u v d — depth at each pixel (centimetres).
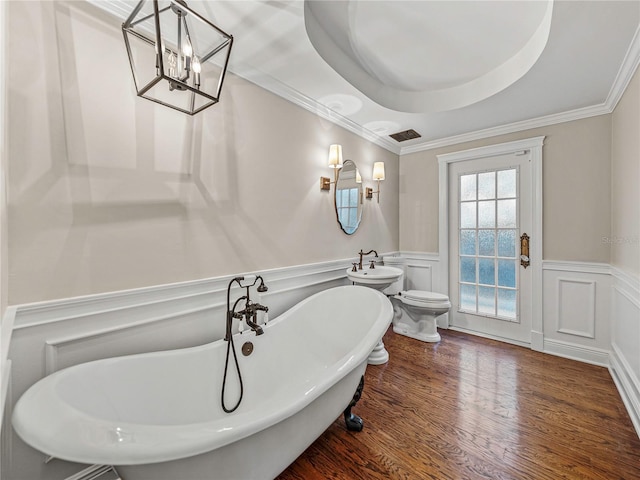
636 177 185
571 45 171
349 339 219
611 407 190
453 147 337
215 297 177
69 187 124
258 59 189
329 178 266
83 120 128
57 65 121
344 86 222
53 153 120
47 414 82
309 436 129
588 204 259
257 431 93
